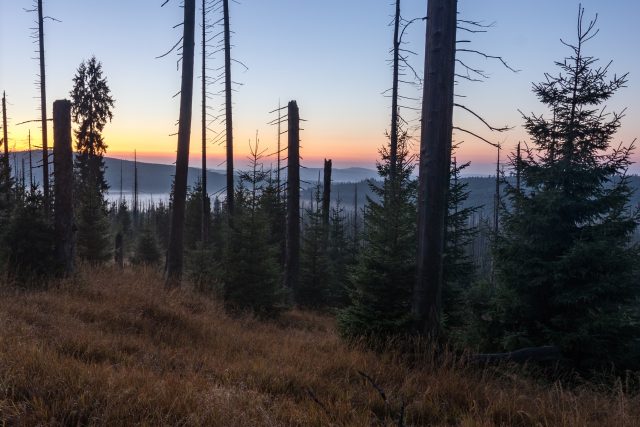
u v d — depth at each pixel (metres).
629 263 8.52
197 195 35.19
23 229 11.35
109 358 6.11
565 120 9.47
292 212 18.94
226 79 21.38
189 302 11.88
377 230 9.14
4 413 3.72
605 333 8.33
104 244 23.52
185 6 13.98
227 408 4.27
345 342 8.39
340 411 4.64
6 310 7.57
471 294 10.09
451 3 7.64
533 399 5.73
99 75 37.22
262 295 14.00
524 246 9.18
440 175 7.78
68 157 12.08
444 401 5.44
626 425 4.88
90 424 3.72
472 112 7.90
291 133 18.75
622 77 8.91
